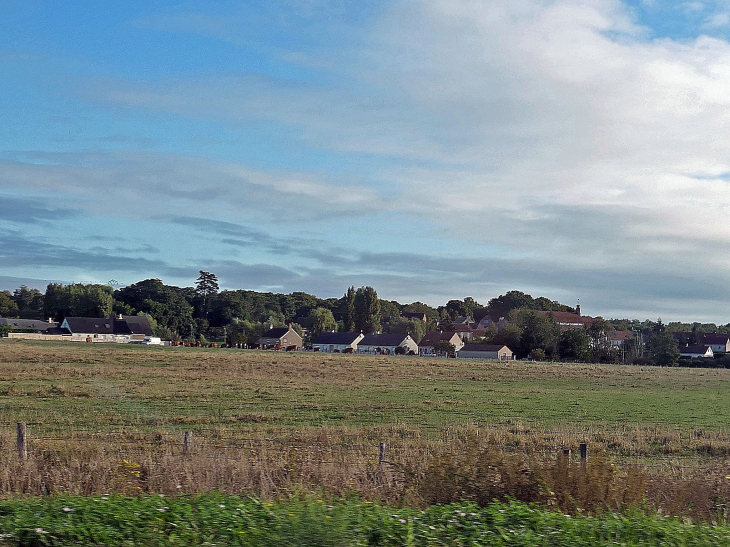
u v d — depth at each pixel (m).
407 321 161.38
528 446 20.50
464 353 118.69
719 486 11.06
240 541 7.61
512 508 8.98
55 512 8.52
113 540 7.67
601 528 8.41
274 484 11.42
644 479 10.54
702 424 29.53
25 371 46.72
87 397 32.47
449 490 10.24
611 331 145.38
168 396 33.78
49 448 15.41
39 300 180.75
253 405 31.36
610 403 38.47
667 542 8.05
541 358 109.75
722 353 133.00
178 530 7.94
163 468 12.08
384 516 8.52
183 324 157.12
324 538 7.57
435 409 32.22
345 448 18.02
